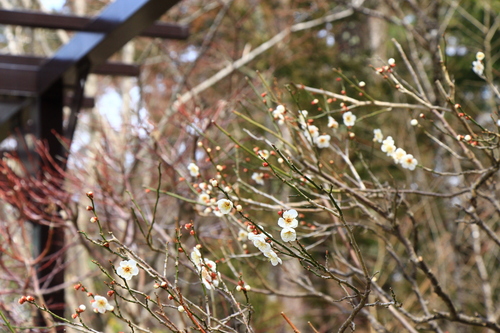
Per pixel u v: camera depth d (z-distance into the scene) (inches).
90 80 298.4
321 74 346.9
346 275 111.1
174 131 225.9
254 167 107.2
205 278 74.1
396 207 101.9
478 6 341.4
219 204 70.6
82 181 154.9
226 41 368.2
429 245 304.2
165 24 172.1
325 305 302.0
